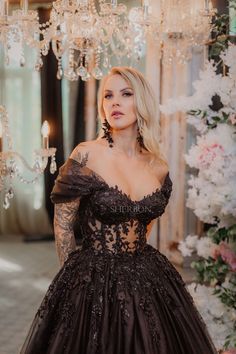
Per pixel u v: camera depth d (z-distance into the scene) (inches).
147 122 112.7
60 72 170.1
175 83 244.8
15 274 266.4
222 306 147.6
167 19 173.5
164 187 118.6
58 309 103.7
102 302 101.3
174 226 256.8
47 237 352.2
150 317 101.6
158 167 117.9
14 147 362.9
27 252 317.7
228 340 141.8
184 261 247.9
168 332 104.1
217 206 145.2
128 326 99.6
